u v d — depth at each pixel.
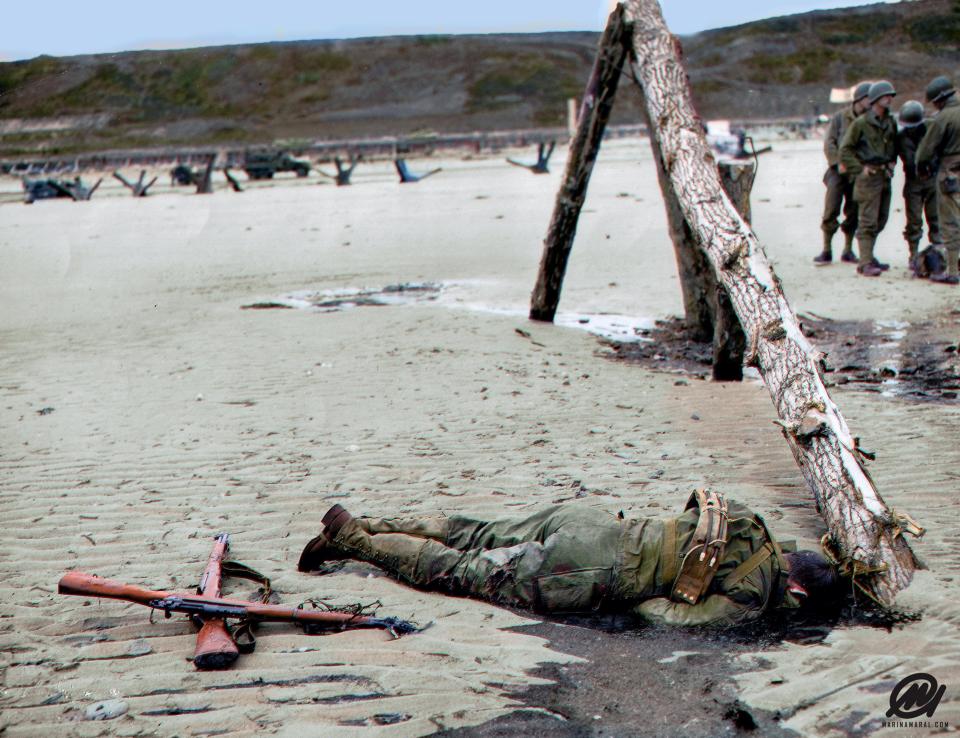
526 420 7.02
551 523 4.25
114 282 15.44
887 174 12.59
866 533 4.26
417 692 3.49
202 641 3.73
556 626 4.02
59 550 4.81
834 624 3.96
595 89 9.84
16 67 91.94
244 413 7.29
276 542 4.89
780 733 3.22
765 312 5.64
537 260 16.19
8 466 6.16
